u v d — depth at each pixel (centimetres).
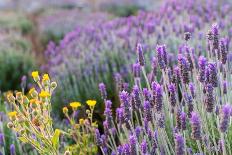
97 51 593
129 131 296
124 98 266
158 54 296
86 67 537
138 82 343
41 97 259
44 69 642
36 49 1057
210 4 685
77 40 689
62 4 1828
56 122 439
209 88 232
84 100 479
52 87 275
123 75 475
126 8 1532
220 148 252
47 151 268
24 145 367
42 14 1641
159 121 260
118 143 370
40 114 259
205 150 253
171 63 430
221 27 520
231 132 268
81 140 361
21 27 1317
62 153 334
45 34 1141
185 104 309
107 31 677
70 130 327
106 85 473
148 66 465
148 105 266
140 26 595
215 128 285
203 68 256
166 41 521
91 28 693
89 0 1764
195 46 473
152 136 273
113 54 561
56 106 490
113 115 406
